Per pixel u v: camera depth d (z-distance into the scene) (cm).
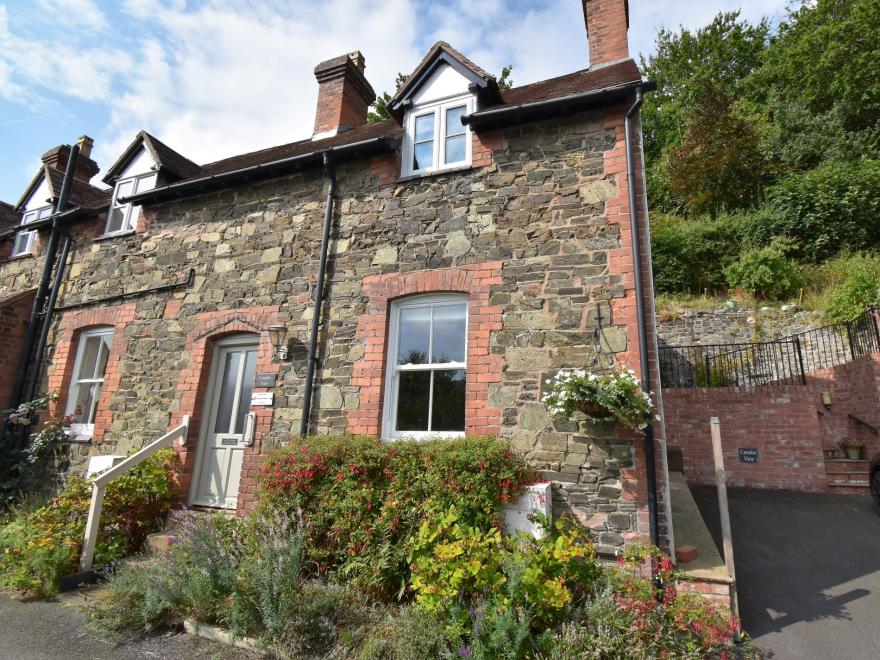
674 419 883
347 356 592
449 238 584
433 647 332
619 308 490
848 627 383
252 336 680
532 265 536
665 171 1764
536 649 318
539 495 430
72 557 498
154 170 849
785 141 1681
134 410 709
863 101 1736
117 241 832
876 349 812
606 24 769
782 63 2055
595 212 528
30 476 748
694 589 393
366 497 456
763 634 380
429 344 576
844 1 2009
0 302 841
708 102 1717
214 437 671
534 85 791
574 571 371
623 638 324
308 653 348
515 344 518
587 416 471
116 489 577
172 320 726
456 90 656
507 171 580
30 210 1050
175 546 472
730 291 1264
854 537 561
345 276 626
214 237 736
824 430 857
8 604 446
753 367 1052
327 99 938
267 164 687
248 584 398
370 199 645
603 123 553
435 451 460
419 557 386
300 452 506
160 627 400
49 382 820
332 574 439
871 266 1160
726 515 403
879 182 1301
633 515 436
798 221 1335
